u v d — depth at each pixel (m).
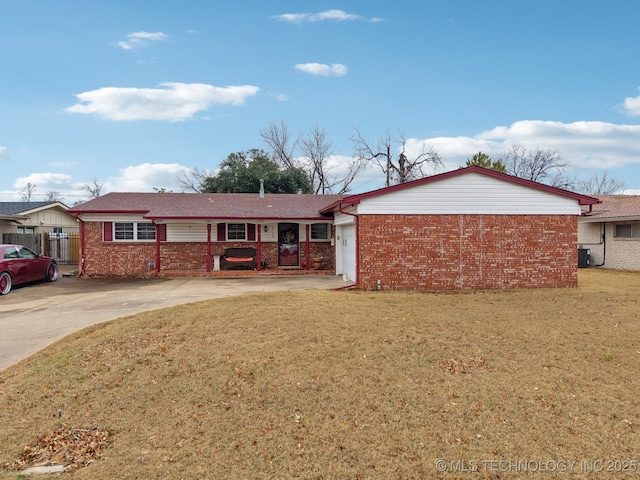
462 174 12.47
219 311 8.60
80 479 3.44
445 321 7.95
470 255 12.52
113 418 4.49
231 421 4.38
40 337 7.64
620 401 4.72
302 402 4.74
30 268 14.23
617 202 21.05
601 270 18.36
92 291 13.13
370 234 12.29
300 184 32.38
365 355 6.07
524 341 6.75
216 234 18.48
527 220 12.67
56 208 26.44
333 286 13.55
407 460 3.66
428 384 5.16
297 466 3.60
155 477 3.46
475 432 4.11
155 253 17.86
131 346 6.63
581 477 3.40
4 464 3.69
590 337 6.98
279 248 18.94
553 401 4.72
